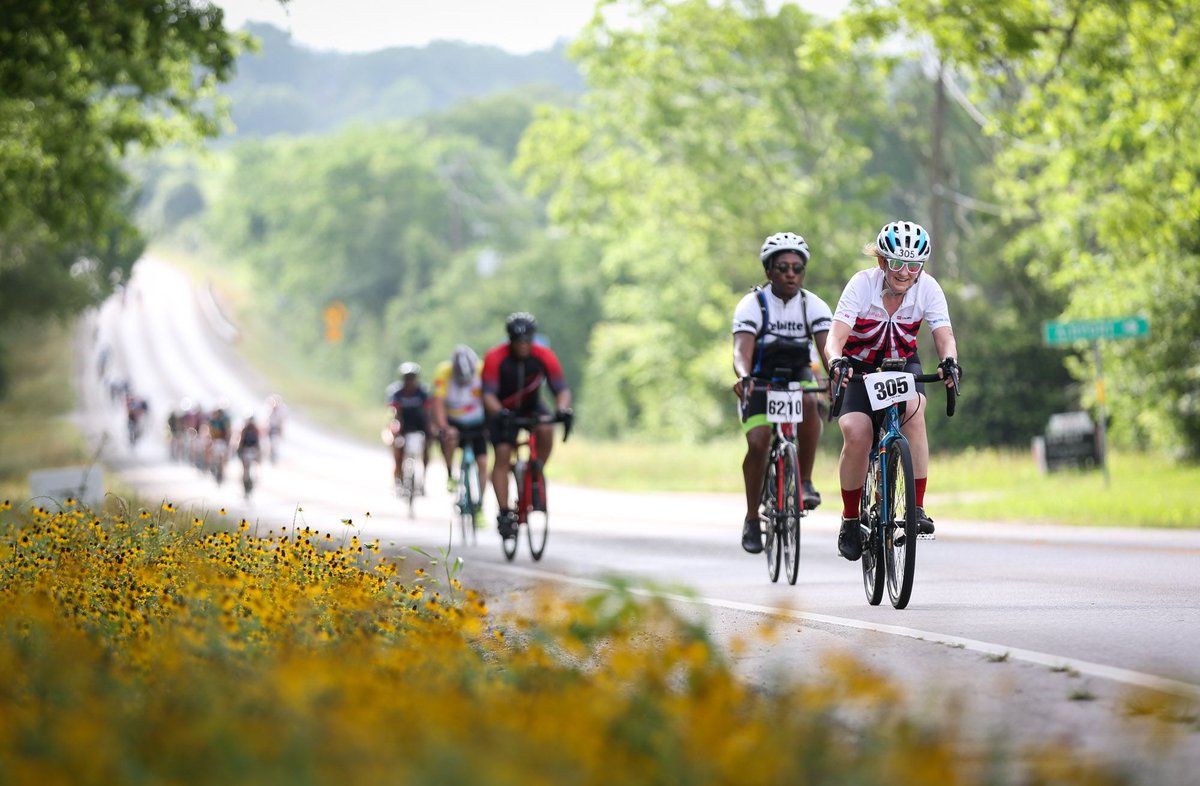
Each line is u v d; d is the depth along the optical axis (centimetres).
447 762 1143
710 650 1647
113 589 2384
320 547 3325
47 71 6638
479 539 5688
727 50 15138
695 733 1319
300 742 1213
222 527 4331
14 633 1945
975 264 14788
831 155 15275
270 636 1934
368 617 2172
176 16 5884
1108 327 7175
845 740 1496
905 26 9288
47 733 1298
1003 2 8525
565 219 16475
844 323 2733
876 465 2798
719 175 15175
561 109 16438
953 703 1540
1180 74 8325
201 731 1247
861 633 2425
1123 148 9300
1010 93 11875
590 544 5256
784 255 3216
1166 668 2012
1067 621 2527
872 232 14975
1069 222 9862
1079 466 9556
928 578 3459
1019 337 14312
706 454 12900
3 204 8000
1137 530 5053
